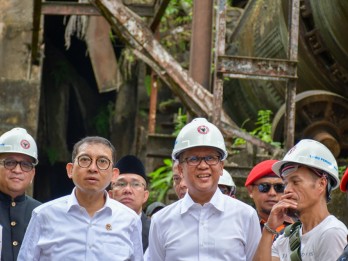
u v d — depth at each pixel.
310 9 18.30
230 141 15.39
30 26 23.62
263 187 9.05
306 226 6.93
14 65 23.48
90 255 7.71
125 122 28.70
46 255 7.77
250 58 14.32
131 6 20.42
